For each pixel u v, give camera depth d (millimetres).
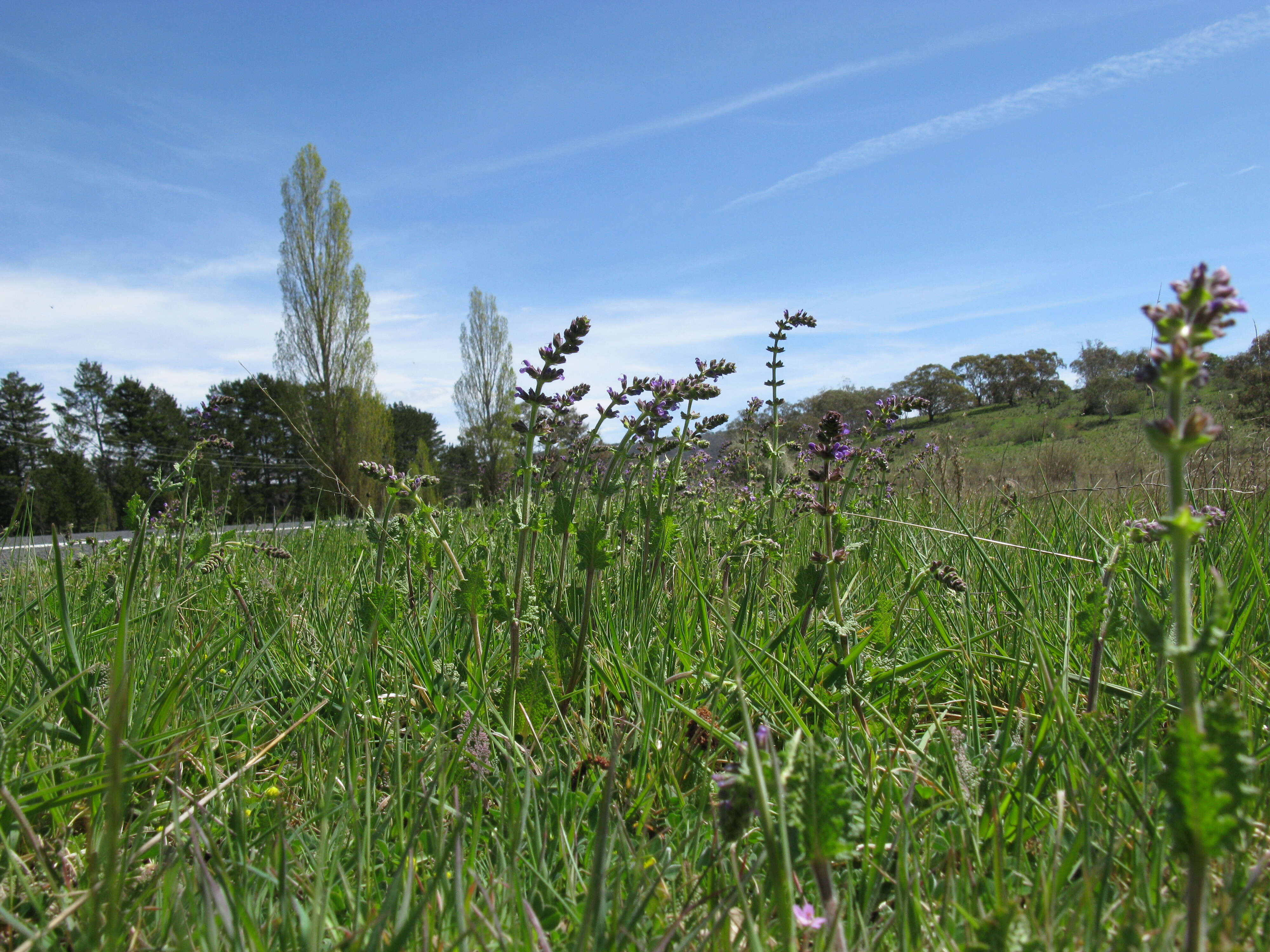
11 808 1562
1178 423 1053
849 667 2428
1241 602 2635
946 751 1880
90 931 1205
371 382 48156
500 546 3971
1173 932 1161
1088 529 3689
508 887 1497
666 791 2070
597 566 2693
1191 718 1059
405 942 1270
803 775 1286
